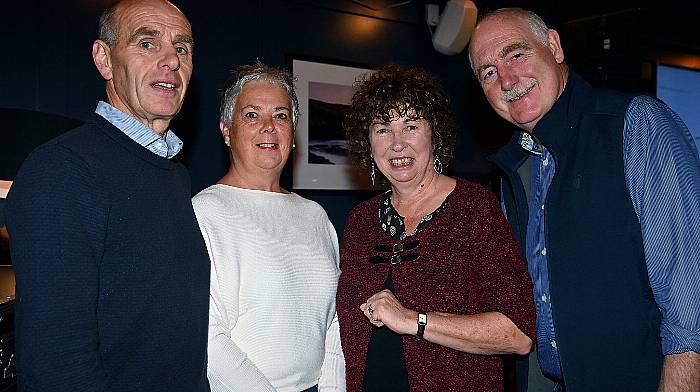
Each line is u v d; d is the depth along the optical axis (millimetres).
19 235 1235
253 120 1856
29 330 1195
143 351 1372
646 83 5125
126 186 1384
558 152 1729
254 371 1606
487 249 1676
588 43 4645
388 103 1776
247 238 1739
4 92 2840
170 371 1425
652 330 1598
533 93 1775
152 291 1383
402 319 1590
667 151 1524
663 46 5328
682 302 1466
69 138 1352
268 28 3662
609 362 1624
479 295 1680
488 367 1688
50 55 2959
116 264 1339
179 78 1537
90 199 1299
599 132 1664
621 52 4543
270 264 1737
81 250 1257
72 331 1221
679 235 1480
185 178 1654
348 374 1788
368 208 1938
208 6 3432
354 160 2012
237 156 1882
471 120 4594
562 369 1683
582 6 5059
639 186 1570
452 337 1581
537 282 1847
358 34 4059
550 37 1854
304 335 1757
